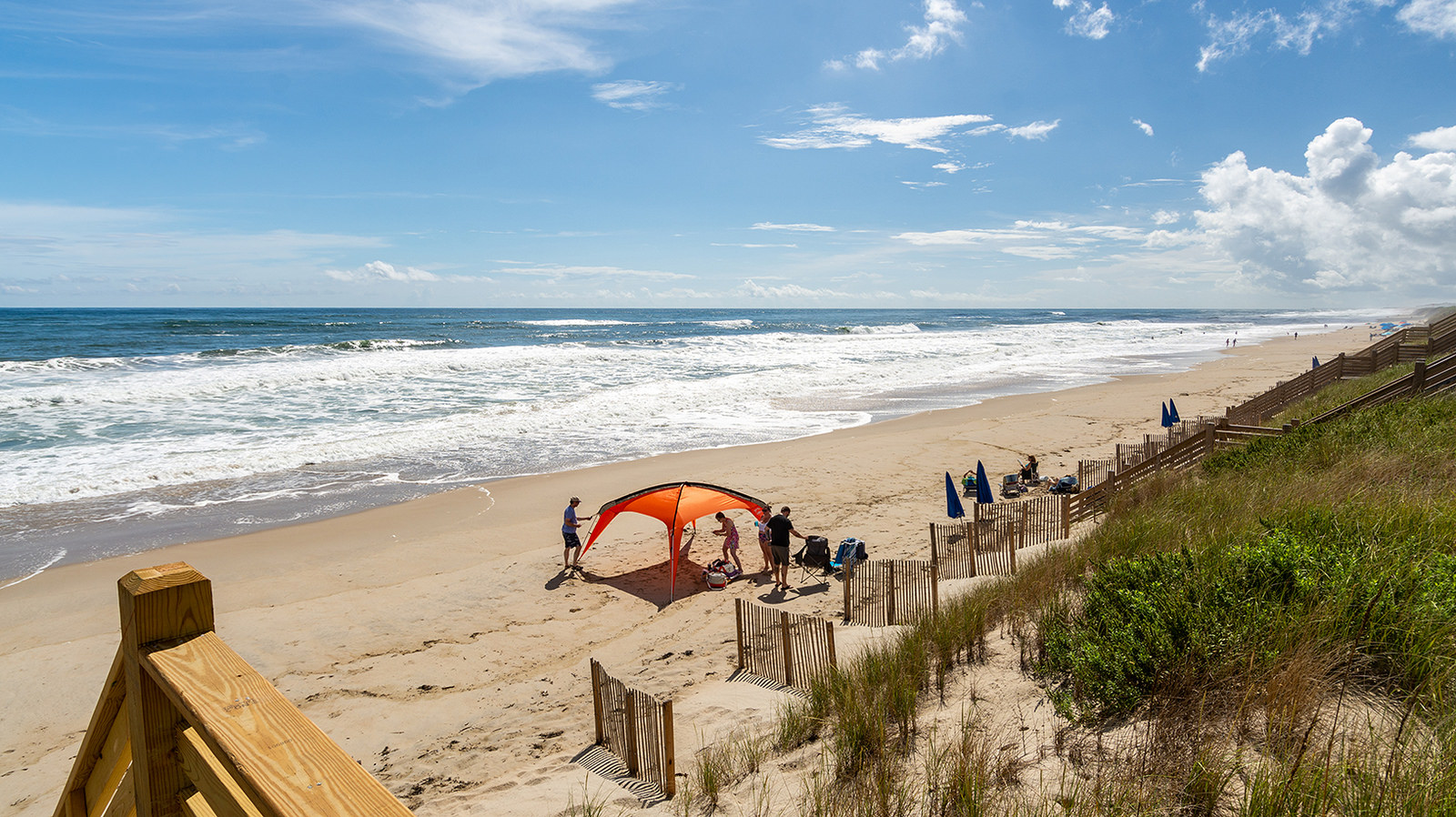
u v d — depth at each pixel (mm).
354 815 1108
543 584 11766
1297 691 3621
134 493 16047
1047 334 80500
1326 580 4586
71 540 13297
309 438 21047
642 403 28156
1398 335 27516
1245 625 4324
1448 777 2781
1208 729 3695
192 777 1461
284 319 97625
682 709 7203
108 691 1711
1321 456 10195
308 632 10023
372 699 8375
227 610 10703
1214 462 12039
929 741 4660
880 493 16531
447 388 30312
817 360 44781
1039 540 11711
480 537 13883
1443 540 5379
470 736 7457
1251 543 5551
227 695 1379
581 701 8086
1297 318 167000
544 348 47312
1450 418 10375
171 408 24797
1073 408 27688
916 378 37031
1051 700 4766
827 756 4949
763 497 16359
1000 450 20578
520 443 21375
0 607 10688
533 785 6094
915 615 8234
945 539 13211
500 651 9555
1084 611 5824
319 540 13578
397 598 11188
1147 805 3197
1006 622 6859
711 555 13180
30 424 21859
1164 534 8062
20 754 7434
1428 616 3953
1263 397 22359
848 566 9695
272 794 1146
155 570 1510
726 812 4609
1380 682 3783
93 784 2039
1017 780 3793
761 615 8094
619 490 16781
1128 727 4039
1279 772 3027
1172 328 100188
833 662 6930
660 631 10055
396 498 16156
